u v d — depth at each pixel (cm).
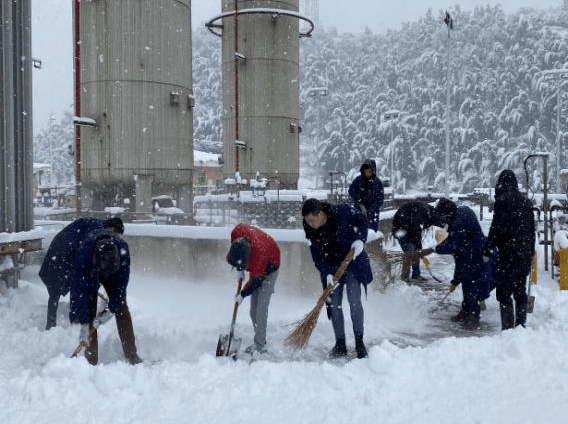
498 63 10044
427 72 10612
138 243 749
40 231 686
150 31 1512
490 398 327
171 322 555
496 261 563
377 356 370
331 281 441
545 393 333
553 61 9212
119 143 1509
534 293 670
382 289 698
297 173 2548
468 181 8162
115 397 329
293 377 356
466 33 11562
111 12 1492
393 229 818
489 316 612
